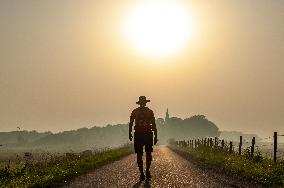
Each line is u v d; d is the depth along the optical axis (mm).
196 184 19141
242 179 21469
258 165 26109
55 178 21547
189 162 36531
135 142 21656
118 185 18922
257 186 18531
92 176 23453
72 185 19312
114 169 28266
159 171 26266
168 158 44156
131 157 47156
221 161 33250
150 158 21922
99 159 37281
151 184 19172
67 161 32062
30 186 18656
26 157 35844
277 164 25281
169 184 19141
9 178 22766
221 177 22375
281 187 17641
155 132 21969
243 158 31469
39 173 24047
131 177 22500
